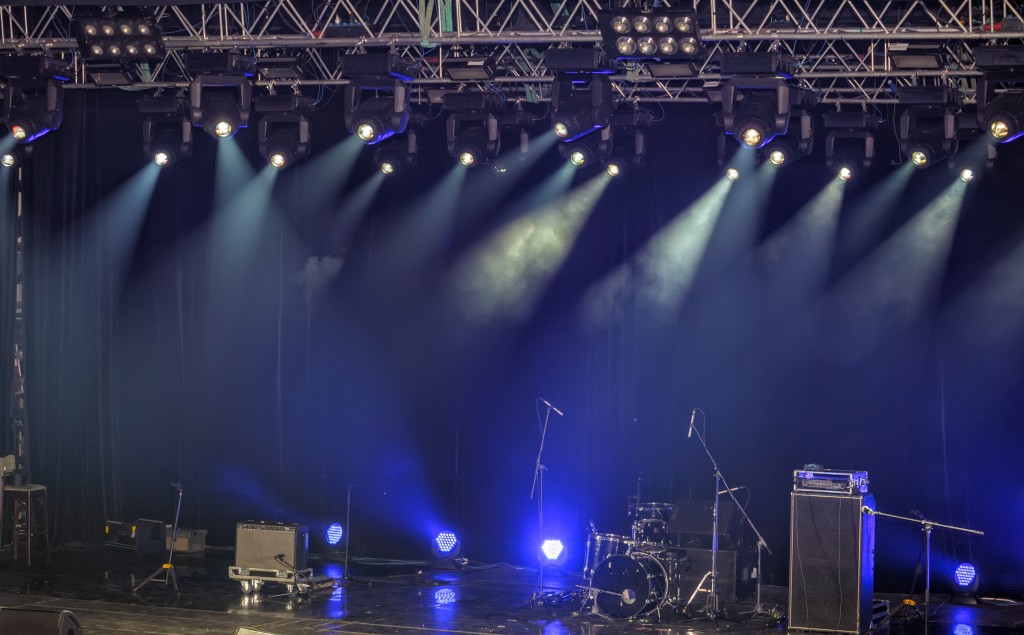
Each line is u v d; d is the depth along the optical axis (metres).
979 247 10.96
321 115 12.29
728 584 10.02
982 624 9.65
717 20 9.79
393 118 10.12
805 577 9.05
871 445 11.18
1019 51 8.98
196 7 10.48
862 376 11.22
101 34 9.92
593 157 10.62
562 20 10.07
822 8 9.75
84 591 10.37
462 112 10.84
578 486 11.89
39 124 10.59
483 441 12.16
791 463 11.36
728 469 11.49
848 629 8.95
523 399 12.05
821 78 10.65
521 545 12.04
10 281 12.72
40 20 10.59
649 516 10.31
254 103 10.72
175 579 10.45
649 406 11.72
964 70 9.64
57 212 12.72
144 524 12.20
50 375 12.78
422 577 11.35
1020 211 10.86
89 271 12.76
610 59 9.58
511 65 10.72
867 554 9.12
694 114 11.53
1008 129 9.18
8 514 12.12
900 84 10.55
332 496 12.50
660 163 11.65
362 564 12.03
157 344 12.76
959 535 10.88
